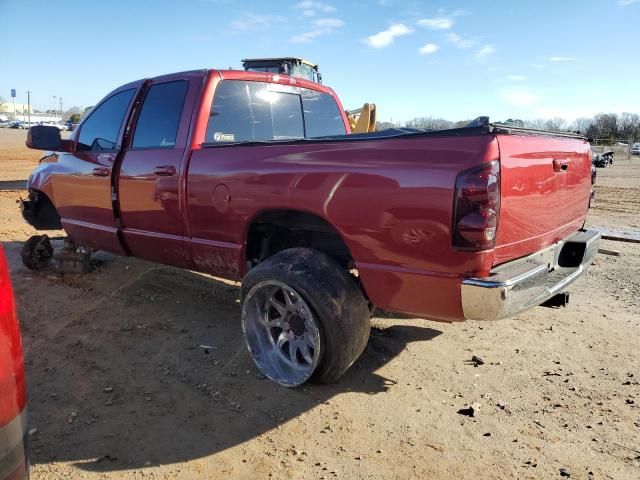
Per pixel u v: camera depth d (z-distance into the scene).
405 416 3.27
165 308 5.01
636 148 45.38
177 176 4.17
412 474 2.74
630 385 3.71
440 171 2.86
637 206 13.56
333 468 2.78
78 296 5.29
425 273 2.98
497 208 2.86
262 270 3.50
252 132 4.72
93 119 5.25
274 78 4.93
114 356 4.00
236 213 3.79
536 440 3.06
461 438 3.06
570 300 5.57
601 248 8.04
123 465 2.78
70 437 3.00
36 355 4.00
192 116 4.23
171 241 4.36
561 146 3.65
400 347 4.28
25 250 5.95
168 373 3.76
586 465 2.84
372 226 3.11
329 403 3.41
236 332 4.48
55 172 5.57
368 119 10.21
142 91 4.75
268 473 2.73
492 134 2.83
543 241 3.55
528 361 4.07
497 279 2.85
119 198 4.76
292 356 3.62
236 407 3.34
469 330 4.67
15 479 1.63
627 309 5.29
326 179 3.28
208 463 2.81
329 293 3.27
